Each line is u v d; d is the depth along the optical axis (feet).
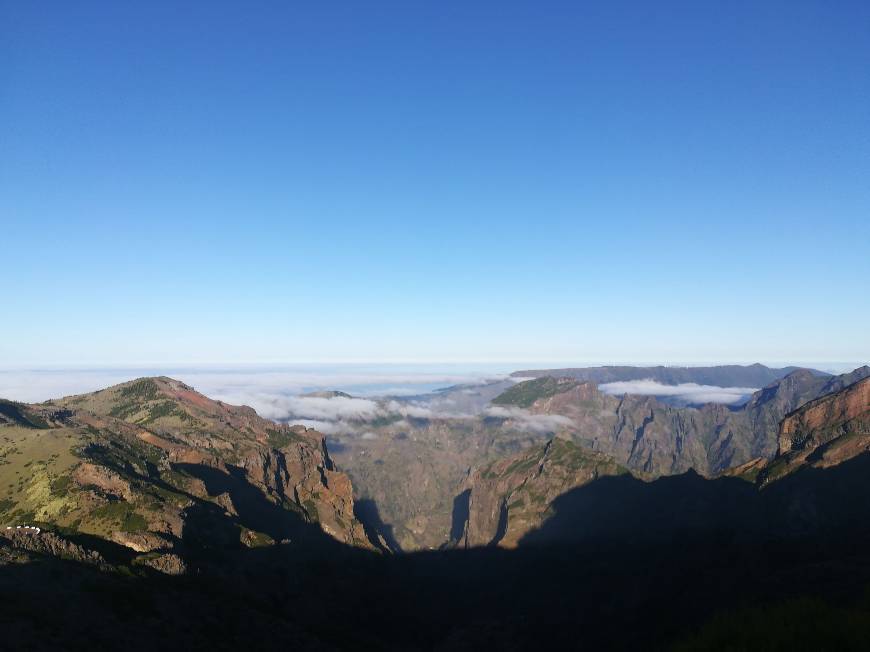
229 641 332.19
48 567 312.71
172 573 408.46
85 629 262.47
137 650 268.41
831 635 92.63
